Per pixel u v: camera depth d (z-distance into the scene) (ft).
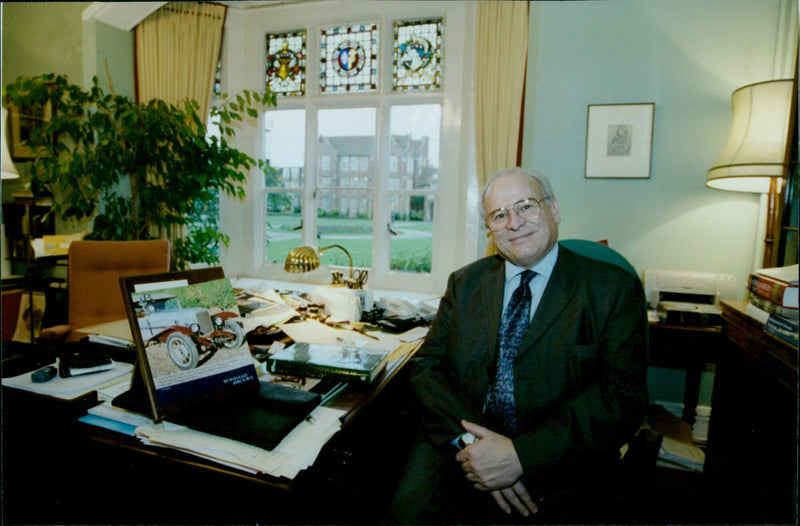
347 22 9.46
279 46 10.12
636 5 7.38
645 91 7.45
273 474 2.43
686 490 5.58
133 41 10.06
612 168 7.62
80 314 6.40
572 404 3.46
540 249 3.84
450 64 8.79
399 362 4.32
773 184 6.17
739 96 6.02
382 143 9.45
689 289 6.81
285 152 10.39
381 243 9.71
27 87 7.68
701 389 7.68
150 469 2.72
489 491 3.44
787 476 3.67
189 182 8.27
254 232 10.61
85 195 8.64
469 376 4.05
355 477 3.27
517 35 7.77
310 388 3.46
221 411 2.88
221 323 3.24
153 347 2.88
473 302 4.28
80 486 2.88
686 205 7.43
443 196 9.05
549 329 3.74
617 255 4.61
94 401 3.13
